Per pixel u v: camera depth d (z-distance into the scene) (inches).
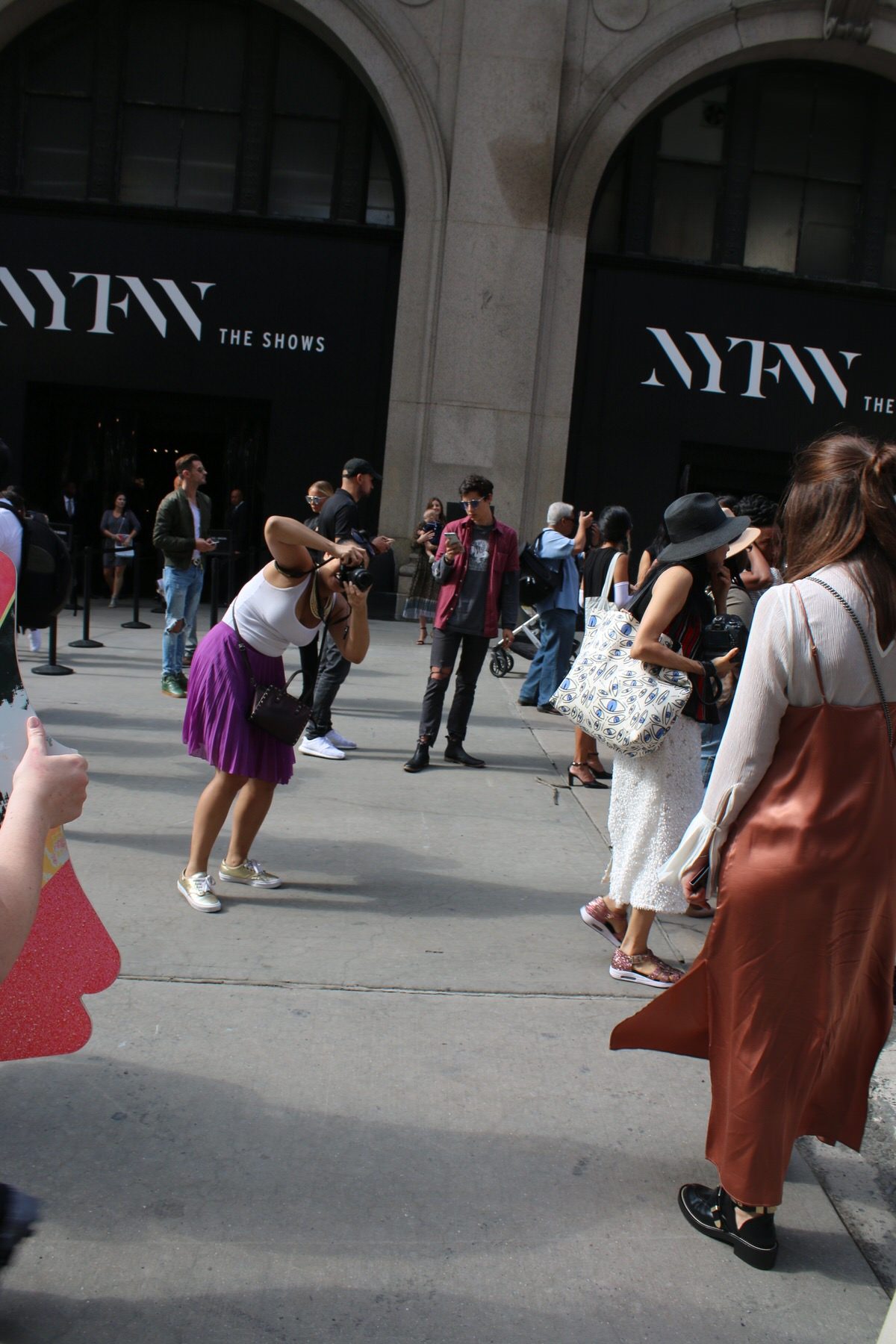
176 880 180.2
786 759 93.4
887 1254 100.0
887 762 92.7
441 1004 141.2
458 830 220.5
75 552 524.1
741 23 578.9
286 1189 101.0
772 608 92.9
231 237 604.7
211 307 607.5
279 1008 136.6
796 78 609.9
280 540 161.5
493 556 264.4
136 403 624.7
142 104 606.9
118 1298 86.3
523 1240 96.8
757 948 93.0
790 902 91.7
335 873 189.9
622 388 610.2
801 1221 103.7
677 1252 97.1
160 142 609.9
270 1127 110.5
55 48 603.8
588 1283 92.3
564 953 161.0
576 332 594.9
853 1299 93.0
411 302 592.7
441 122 581.3
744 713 93.7
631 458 612.4
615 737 146.4
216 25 603.2
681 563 147.9
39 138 609.6
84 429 638.5
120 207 599.8
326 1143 108.6
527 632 396.2
